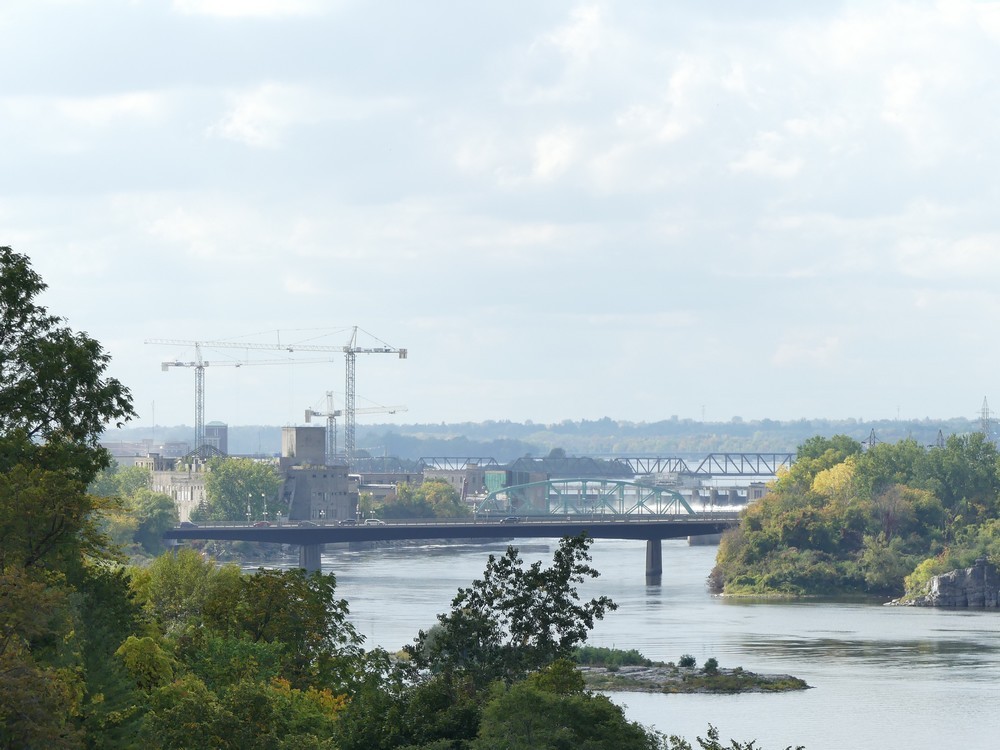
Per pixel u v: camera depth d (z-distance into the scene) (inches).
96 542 5536.4
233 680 5846.5
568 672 6309.1
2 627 4030.5
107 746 4692.4
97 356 6235.2
